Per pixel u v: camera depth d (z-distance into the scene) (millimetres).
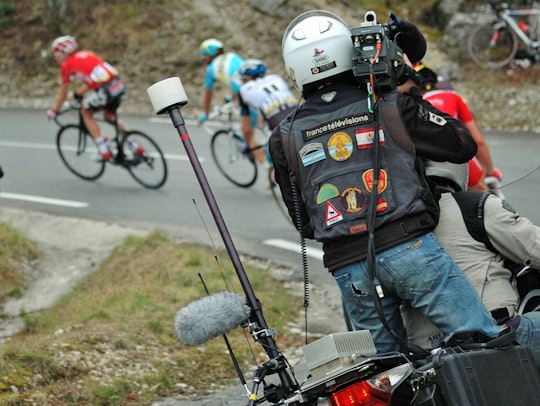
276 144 7234
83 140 25156
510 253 7340
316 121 6988
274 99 19422
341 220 6738
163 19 38906
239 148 23359
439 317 6676
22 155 28734
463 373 6172
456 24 35531
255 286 15555
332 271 6918
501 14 33969
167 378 11172
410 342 7281
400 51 7184
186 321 6863
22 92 37531
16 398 9852
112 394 10477
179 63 37031
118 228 20344
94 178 25188
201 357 12039
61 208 22422
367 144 6809
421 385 6254
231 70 23344
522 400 6355
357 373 6391
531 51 33812
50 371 10664
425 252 6629
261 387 11039
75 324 13148
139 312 13609
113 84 23891
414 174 6723
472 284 7145
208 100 24281
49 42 39469
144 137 23797
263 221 20156
